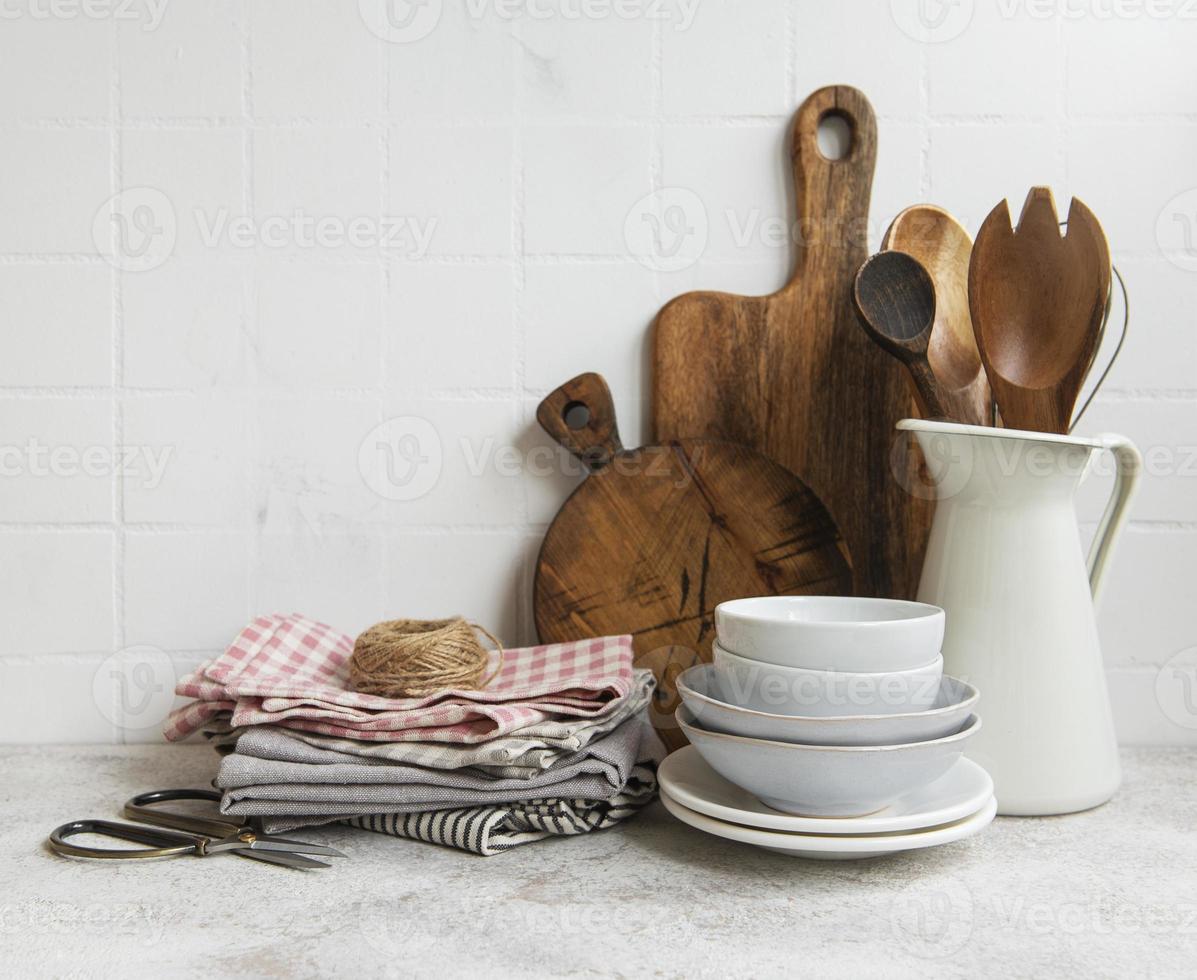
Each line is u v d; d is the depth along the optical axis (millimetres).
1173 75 947
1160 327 957
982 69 950
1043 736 767
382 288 955
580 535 925
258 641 849
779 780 634
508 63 949
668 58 949
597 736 736
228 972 542
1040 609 771
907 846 632
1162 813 788
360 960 555
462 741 692
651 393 956
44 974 540
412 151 950
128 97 945
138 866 684
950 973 542
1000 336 812
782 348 944
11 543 956
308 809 709
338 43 946
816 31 948
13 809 793
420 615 964
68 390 953
